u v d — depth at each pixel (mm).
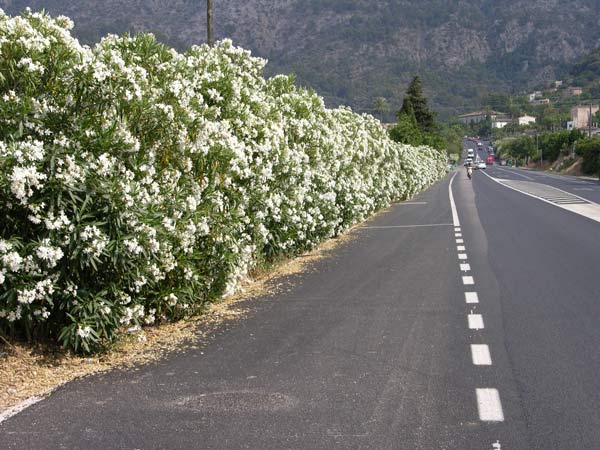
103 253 6383
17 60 6453
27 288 6094
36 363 6371
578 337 7344
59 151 6211
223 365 6469
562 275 11039
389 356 6715
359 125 22875
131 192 6590
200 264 8516
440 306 9008
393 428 4906
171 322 8234
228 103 10211
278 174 11625
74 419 5121
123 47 8500
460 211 25953
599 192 38406
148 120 7551
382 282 10883
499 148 182625
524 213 23906
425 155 54250
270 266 12117
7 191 5938
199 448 4590
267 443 4660
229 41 12914
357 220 19812
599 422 4988
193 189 8180
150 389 5789
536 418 5078
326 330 7785
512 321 8109
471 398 5508
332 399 5504
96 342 6695
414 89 86562
